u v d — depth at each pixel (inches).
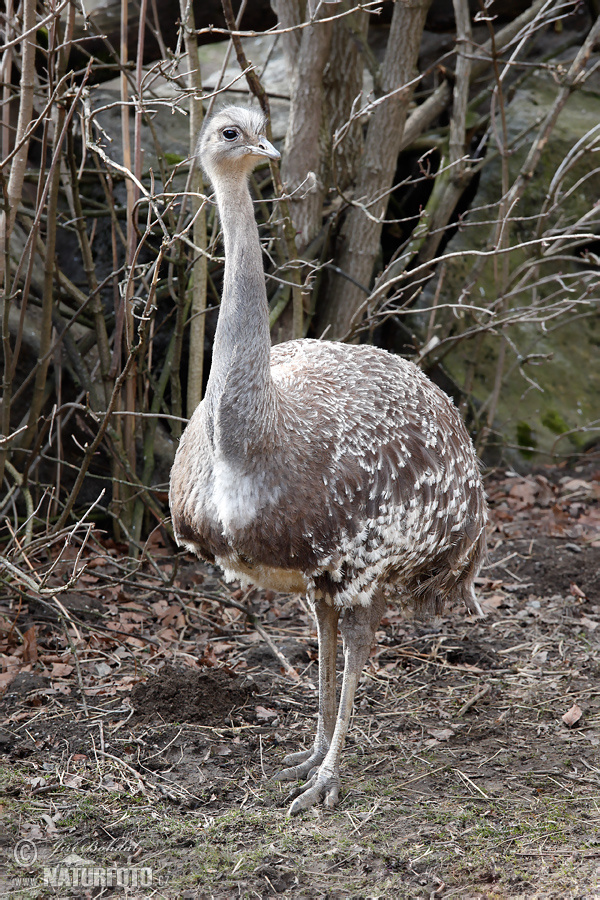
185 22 295.6
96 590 321.1
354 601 212.1
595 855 195.5
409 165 491.5
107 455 370.9
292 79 394.0
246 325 200.2
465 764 236.2
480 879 188.2
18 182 287.3
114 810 212.5
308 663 293.4
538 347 476.7
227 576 230.1
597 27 381.1
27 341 359.3
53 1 274.7
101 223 407.2
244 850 198.2
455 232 478.9
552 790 223.0
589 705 264.5
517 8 506.9
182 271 318.7
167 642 302.2
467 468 237.3
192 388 354.6
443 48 542.6
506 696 272.2
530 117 497.7
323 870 192.1
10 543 308.2
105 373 343.3
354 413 215.9
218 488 205.8
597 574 348.2
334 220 386.9
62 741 239.5
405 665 293.4
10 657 282.4
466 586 249.6
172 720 251.9
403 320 450.9
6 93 318.3
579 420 468.8
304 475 203.6
